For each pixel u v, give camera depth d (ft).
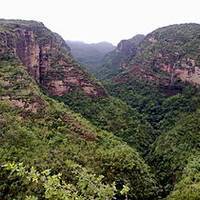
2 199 125.70
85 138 207.10
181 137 273.13
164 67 485.15
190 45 489.67
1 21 413.80
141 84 479.00
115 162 183.83
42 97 236.63
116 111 329.31
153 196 193.16
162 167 247.09
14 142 165.58
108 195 52.85
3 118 187.32
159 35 577.43
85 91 341.62
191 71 449.06
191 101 394.73
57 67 352.49
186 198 171.32
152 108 413.18
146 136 316.40
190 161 225.97
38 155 156.76
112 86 497.87
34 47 348.79
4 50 286.05
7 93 221.87
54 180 49.32
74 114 246.68
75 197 50.11
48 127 198.59
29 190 122.31
